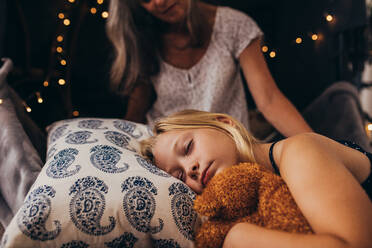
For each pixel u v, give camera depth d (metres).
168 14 1.47
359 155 0.90
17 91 2.15
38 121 2.32
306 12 2.26
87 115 2.64
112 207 0.81
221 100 1.58
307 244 0.64
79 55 2.60
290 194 0.75
